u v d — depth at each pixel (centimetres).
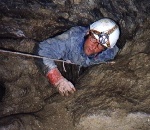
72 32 162
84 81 155
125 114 120
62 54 159
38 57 146
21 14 177
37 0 175
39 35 188
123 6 191
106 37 154
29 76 169
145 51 160
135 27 189
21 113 135
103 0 186
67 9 182
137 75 139
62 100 142
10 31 181
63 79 146
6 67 167
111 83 141
